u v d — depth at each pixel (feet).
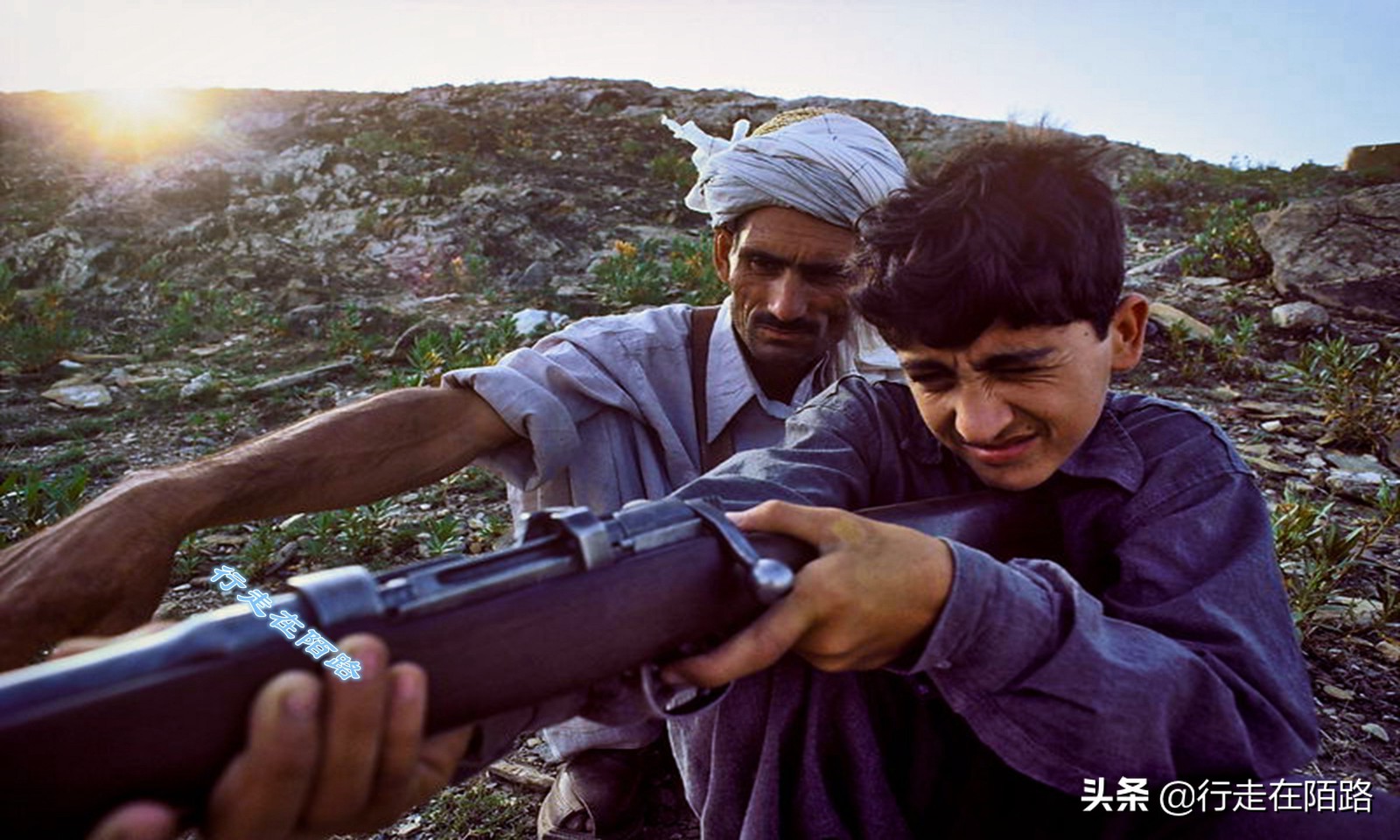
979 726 3.29
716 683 2.85
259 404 19.56
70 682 1.89
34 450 17.34
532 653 2.44
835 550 2.93
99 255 31.91
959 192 3.47
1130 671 3.13
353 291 28.09
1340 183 40.70
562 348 6.41
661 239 32.27
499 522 12.42
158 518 4.25
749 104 54.39
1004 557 3.94
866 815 3.81
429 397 5.64
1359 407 15.39
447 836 6.58
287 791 2.09
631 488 6.39
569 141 45.93
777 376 6.77
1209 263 24.90
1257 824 3.32
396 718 2.20
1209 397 16.85
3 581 3.80
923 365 3.57
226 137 46.03
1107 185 3.59
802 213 5.97
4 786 1.81
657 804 6.64
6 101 51.06
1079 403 3.53
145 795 1.98
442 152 41.93
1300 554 10.35
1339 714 7.79
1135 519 3.79
